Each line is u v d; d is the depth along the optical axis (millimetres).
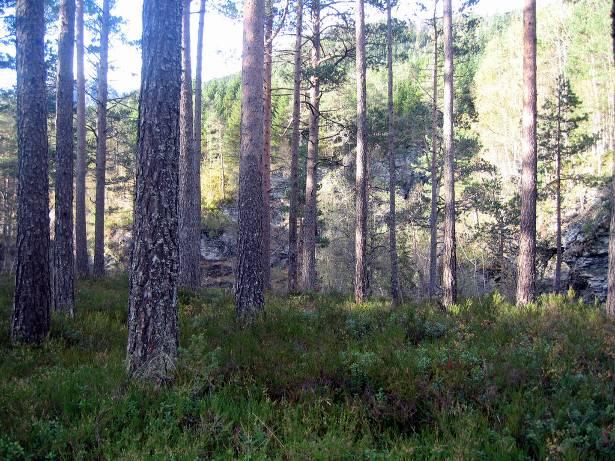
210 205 50312
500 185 30469
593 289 27188
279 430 4586
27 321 7434
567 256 29328
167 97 5832
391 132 19797
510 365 5762
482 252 31641
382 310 10469
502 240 28078
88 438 4199
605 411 4520
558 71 44500
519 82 45938
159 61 5801
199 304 11844
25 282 7453
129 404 4734
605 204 26734
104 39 20469
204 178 55594
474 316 9883
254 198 9586
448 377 5441
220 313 9828
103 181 20297
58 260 9648
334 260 32406
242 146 9680
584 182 25594
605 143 37906
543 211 34062
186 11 15188
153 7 5828
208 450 4246
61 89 9836
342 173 31547
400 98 45750
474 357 6145
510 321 9055
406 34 21656
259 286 9539
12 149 33844
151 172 5758
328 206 33406
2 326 8133
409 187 36500
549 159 26312
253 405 4883
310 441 4203
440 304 12344
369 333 8219
